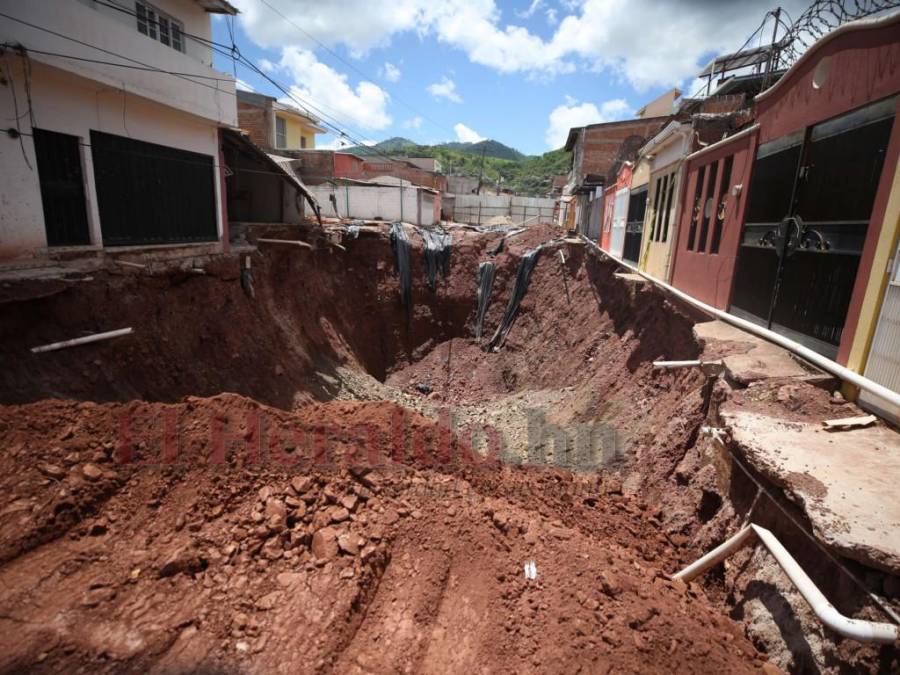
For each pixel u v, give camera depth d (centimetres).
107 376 834
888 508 347
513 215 4491
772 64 941
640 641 335
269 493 449
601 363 1320
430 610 371
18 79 804
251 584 365
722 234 856
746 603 421
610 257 1703
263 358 1243
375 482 492
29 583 349
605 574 395
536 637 342
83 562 374
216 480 460
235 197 1919
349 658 323
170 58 1077
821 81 580
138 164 1057
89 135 937
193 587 359
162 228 1135
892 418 450
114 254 1002
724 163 871
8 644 303
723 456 543
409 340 2188
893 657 286
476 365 2073
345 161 3145
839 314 530
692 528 594
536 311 2077
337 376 1540
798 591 370
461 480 570
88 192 940
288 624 334
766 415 495
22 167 822
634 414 996
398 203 2905
